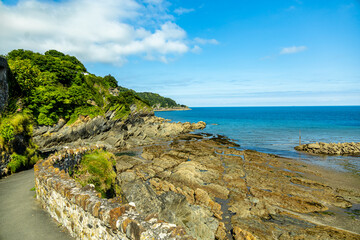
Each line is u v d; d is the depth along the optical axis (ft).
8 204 33.22
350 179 96.22
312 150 152.15
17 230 25.55
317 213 66.44
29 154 65.31
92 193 24.13
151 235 15.58
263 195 76.64
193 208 59.77
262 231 55.31
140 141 184.44
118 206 20.29
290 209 69.00
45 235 24.48
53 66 164.66
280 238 52.60
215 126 321.52
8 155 55.01
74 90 156.46
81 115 158.30
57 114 141.08
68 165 43.16
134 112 263.29
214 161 119.44
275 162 120.47
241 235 51.72
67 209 25.13
